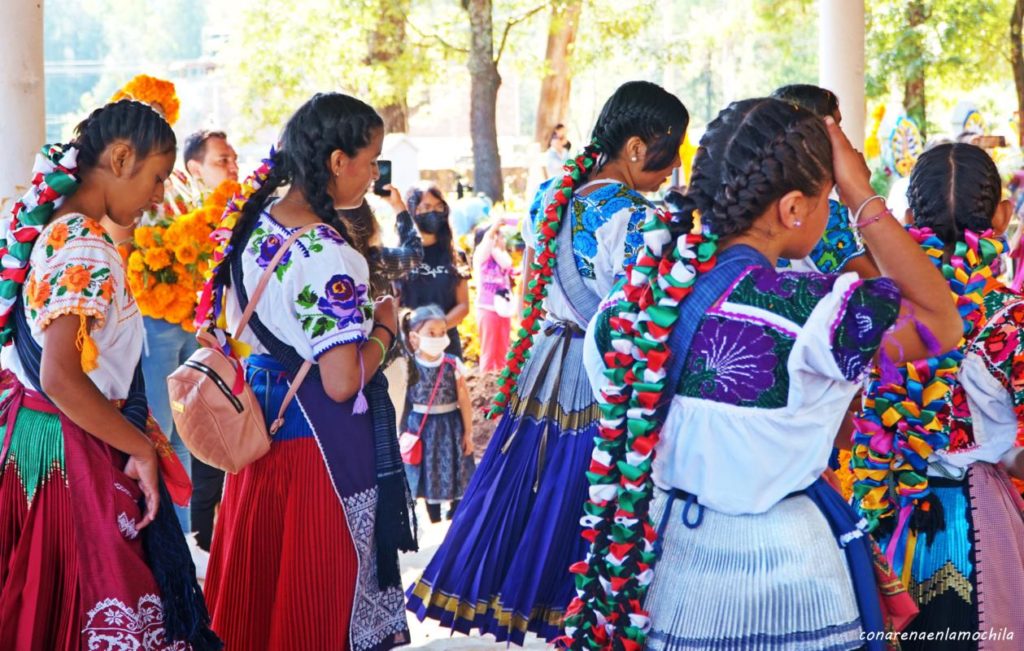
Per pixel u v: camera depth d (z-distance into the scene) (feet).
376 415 11.02
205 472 16.29
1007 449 9.11
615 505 7.77
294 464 10.52
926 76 67.97
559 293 11.81
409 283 19.25
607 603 7.64
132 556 9.66
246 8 62.80
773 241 7.52
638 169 11.86
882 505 9.27
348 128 10.43
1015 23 64.85
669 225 7.54
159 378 15.93
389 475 11.01
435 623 14.44
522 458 11.91
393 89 63.16
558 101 73.67
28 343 9.55
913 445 9.02
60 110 164.86
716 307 7.28
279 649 10.47
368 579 10.86
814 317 7.01
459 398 18.72
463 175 77.82
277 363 10.60
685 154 31.01
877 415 9.09
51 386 9.14
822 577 7.33
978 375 9.07
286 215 10.55
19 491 9.55
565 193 11.68
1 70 13.57
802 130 7.28
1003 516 9.16
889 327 6.95
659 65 75.92
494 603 11.78
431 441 18.66
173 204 16.92
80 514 9.47
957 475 9.20
